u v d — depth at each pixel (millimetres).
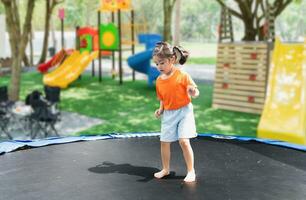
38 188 3627
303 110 9039
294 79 9867
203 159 4488
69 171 4059
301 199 3477
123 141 5270
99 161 4387
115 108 12141
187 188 3598
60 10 21094
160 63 3473
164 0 17016
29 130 9734
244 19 16281
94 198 3408
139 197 3412
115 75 19344
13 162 4379
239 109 12203
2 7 25531
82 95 14305
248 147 5055
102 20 46656
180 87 3490
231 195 3496
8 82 17125
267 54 11625
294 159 4617
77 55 17719
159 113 3750
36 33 47062
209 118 11125
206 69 23031
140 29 23781
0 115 9578
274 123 9031
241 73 12141
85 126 10055
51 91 10266
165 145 3719
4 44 24391
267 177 3977
